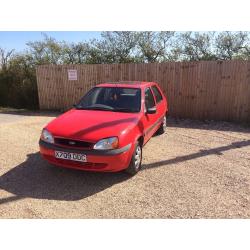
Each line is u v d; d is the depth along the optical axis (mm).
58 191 4613
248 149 6902
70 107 12781
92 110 5898
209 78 9914
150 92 6871
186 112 10500
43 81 12984
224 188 4816
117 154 4668
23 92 15172
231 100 9766
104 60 19250
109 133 4770
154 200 4371
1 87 15992
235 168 5699
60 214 3967
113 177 5141
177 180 5090
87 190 4660
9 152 6488
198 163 5930
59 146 4809
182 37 19828
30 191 4598
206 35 19422
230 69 9562
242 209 4164
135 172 5242
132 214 3988
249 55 18719
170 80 10516
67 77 12453
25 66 16016
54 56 17719
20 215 3930
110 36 19516
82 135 4742
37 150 6641
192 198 4453
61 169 5453
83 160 4660
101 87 6461
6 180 4988
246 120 9703
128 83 6781
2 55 16312
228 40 19062
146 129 5930
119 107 5902
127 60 19234
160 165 5770
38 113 12477
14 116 11641
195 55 19688
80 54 19062
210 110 10133
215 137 7969
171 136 8016
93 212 4027
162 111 7762
